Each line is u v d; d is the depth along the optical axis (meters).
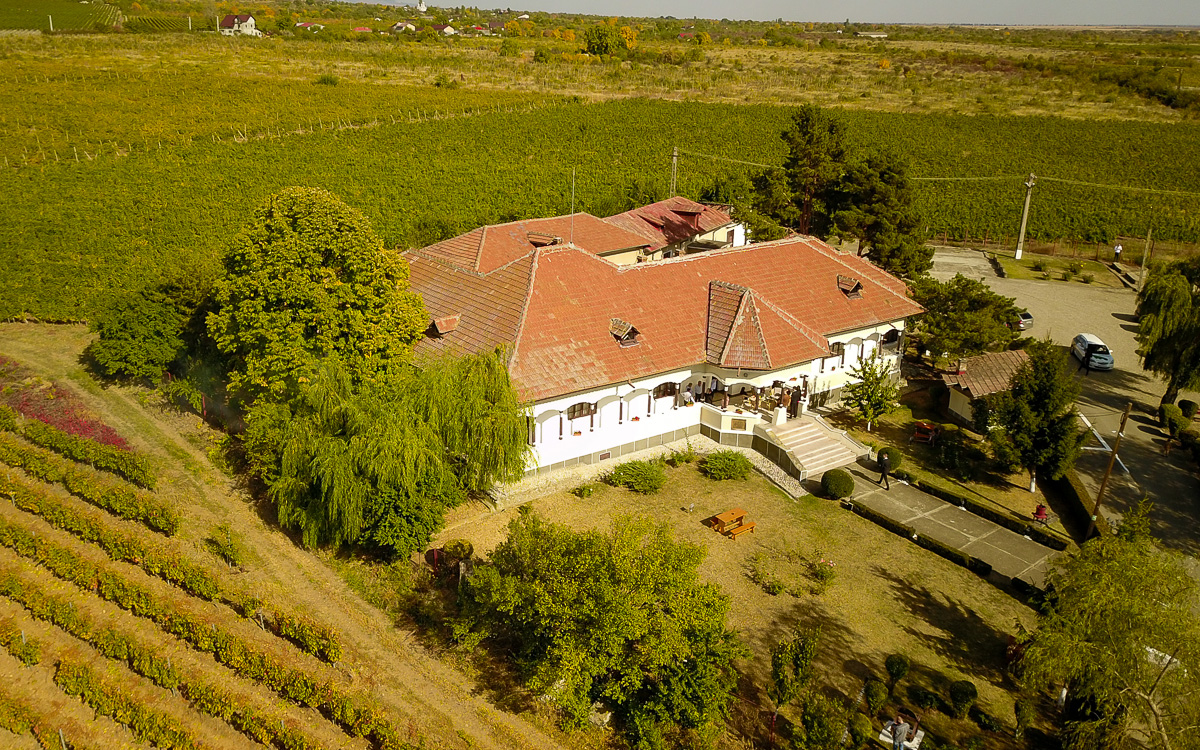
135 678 32.72
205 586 36.22
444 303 51.25
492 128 133.88
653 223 73.94
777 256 58.12
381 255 45.25
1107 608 27.92
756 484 47.25
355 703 31.09
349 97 150.62
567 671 28.92
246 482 46.38
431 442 38.47
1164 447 53.00
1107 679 27.41
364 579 38.56
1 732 30.38
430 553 38.88
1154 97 164.50
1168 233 98.00
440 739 29.98
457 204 97.25
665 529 31.22
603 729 30.77
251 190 98.62
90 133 121.12
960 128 138.00
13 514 42.97
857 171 73.38
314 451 37.22
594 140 130.38
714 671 29.72
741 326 49.25
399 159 116.44
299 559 39.88
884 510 45.38
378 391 40.34
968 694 31.59
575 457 46.94
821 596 38.12
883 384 56.66
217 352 53.62
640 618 28.70
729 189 95.38
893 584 39.28
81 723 30.58
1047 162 122.62
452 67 187.88
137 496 43.00
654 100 154.88
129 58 174.00
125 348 54.62
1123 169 118.88
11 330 67.88
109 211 89.69
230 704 30.27
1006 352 57.25
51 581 38.03
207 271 57.22
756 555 40.84
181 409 54.94
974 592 38.94
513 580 30.50
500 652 34.47
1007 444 46.03
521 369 44.00
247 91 149.75
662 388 48.88
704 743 29.44
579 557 29.69
